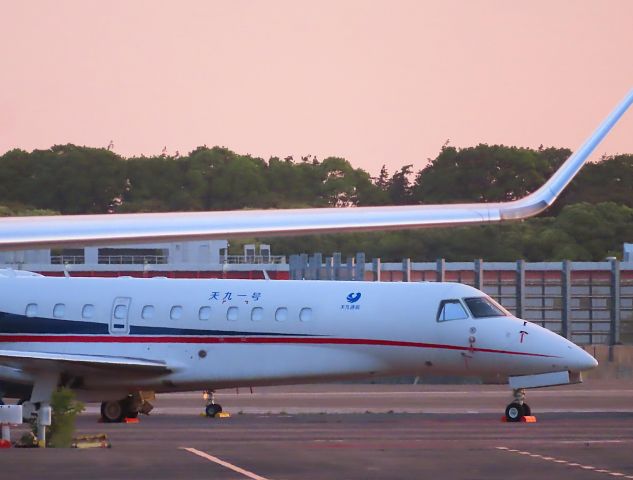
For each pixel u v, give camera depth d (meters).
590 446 94.06
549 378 131.00
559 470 79.12
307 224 64.69
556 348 131.00
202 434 107.94
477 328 132.50
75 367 137.38
